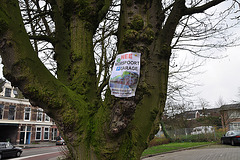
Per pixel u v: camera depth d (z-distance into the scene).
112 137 1.61
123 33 1.81
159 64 2.35
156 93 2.23
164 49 2.37
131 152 1.85
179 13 2.53
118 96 1.49
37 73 1.59
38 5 5.26
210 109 40.75
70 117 1.66
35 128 30.84
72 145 1.75
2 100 26.53
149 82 2.23
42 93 1.57
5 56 1.56
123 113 1.49
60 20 2.95
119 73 1.52
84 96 1.91
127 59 1.54
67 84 2.38
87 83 1.99
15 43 1.54
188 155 10.38
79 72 2.03
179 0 2.54
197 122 31.31
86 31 2.13
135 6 1.81
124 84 1.49
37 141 31.03
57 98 1.63
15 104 27.91
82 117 1.74
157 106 2.18
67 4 2.12
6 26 1.52
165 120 25.75
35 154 16.09
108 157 1.66
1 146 13.55
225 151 10.96
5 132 28.59
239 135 13.49
